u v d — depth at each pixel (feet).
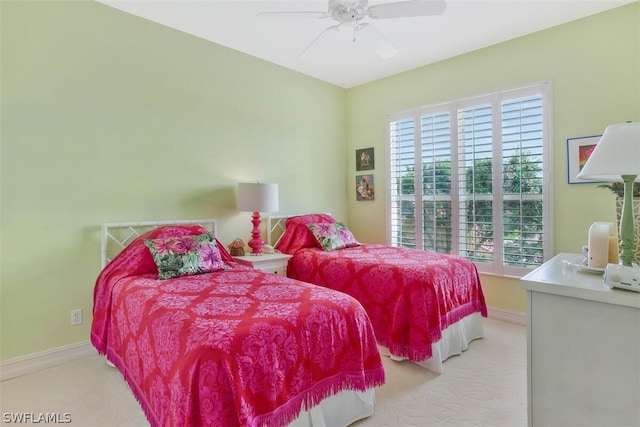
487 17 9.45
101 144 8.84
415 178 13.30
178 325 5.05
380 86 14.39
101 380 7.50
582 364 3.97
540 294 4.25
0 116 7.45
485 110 11.41
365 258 9.70
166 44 9.97
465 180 11.93
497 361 8.34
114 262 8.21
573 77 9.73
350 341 5.94
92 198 8.72
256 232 11.36
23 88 7.72
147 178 9.66
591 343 3.90
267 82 12.55
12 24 7.58
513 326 10.65
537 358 4.28
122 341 6.69
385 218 14.40
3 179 7.51
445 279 8.46
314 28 10.05
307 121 14.01
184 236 8.67
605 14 9.19
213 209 11.12
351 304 6.21
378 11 6.89
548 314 4.19
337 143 15.31
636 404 3.64
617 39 9.04
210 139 11.00
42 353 8.02
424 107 12.95
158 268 7.65
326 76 14.12
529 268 10.59
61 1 8.21
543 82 10.21
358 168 15.33
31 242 7.88
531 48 10.42
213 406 4.25
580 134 9.64
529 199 10.55
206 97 10.89
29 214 7.84
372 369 6.23
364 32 7.68
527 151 10.57
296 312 5.48
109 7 8.92
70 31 8.34
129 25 9.27
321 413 5.48
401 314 8.09
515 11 9.16
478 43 11.06
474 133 11.68
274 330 4.99
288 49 11.52
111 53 8.97
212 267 8.20
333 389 5.60
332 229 11.79
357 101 15.30
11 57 7.57
